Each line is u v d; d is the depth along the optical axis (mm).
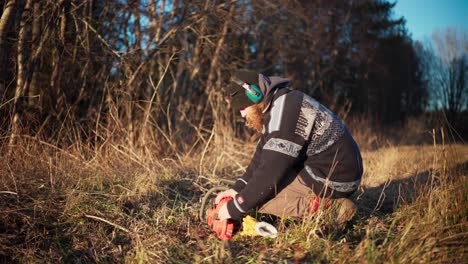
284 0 8766
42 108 4867
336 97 15453
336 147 2367
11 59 4477
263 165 2244
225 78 8227
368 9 17734
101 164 3855
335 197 2465
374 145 9805
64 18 5141
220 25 7684
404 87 23141
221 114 6043
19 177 3055
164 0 6406
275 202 2514
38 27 4824
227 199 2502
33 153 3748
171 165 4559
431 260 2047
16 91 4527
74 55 5324
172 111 6668
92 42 5602
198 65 7977
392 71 22531
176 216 2891
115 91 5145
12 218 2457
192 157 5270
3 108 4289
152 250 2316
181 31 6859
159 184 3562
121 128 4703
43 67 5141
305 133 2277
